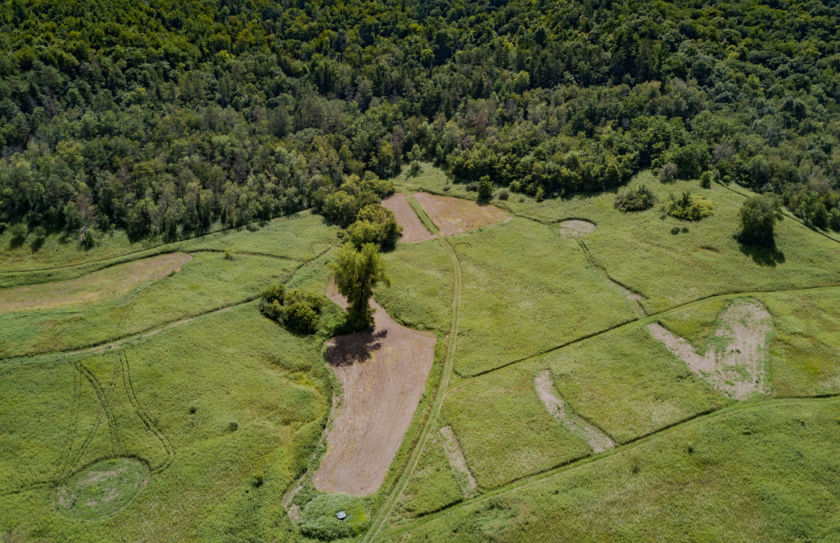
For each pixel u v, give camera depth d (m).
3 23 131.00
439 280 94.44
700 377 70.25
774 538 50.59
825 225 97.62
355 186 123.12
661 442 60.75
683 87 132.50
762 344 75.19
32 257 92.00
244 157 120.88
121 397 65.25
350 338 81.62
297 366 74.69
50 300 83.50
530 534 51.66
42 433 60.16
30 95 118.69
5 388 64.88
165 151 116.62
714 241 96.12
